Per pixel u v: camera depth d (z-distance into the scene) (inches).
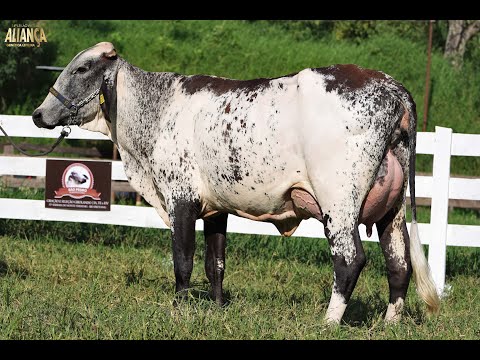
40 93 685.9
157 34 734.5
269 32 759.7
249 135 238.4
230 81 254.1
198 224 377.4
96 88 275.0
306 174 231.8
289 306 267.0
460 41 741.9
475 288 331.6
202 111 254.2
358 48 737.0
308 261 371.9
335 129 224.8
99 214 372.8
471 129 669.9
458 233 339.9
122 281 306.2
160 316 236.1
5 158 381.4
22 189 461.7
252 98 241.3
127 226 413.1
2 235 401.1
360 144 224.5
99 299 268.1
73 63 273.6
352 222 227.6
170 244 398.3
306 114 227.5
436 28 782.5
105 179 366.3
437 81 706.8
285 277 338.6
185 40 729.0
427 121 673.6
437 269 331.3
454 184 341.4
